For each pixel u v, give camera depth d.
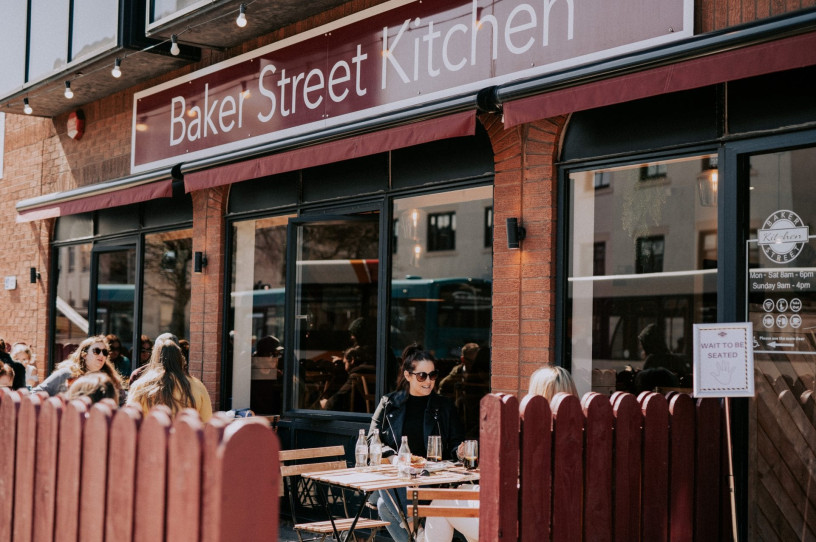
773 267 5.21
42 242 12.75
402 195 7.55
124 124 10.88
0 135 14.02
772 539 5.08
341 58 7.86
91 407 3.43
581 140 6.17
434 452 5.89
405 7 7.30
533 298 6.28
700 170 5.71
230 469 2.76
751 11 5.13
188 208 10.05
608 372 6.37
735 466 5.11
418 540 6.02
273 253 8.94
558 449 4.09
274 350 8.88
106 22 9.57
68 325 12.37
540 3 6.23
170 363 5.80
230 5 7.99
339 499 7.81
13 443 3.97
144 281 10.73
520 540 3.93
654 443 4.59
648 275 6.42
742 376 4.54
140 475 3.11
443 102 6.61
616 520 4.36
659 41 5.50
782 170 5.20
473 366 8.08
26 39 11.12
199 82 9.54
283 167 8.03
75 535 3.45
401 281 9.17
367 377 8.23
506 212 6.51
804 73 5.04
